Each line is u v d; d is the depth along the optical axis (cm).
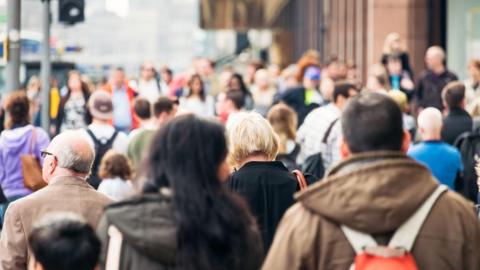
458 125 1495
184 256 583
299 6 6412
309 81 2127
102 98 1570
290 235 604
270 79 2653
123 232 587
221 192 604
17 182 1468
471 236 606
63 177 872
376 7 3127
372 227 588
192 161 598
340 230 595
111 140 1566
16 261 859
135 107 1661
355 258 592
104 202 868
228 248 588
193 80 2334
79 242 545
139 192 602
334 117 1453
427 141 1221
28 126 1469
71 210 856
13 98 1473
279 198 908
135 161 1477
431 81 2098
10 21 1855
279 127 1455
